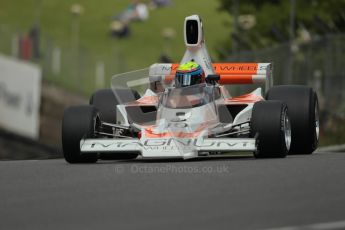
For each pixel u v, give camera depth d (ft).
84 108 122.01
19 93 448.65
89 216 72.13
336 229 63.82
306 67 272.31
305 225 66.13
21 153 433.89
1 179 98.02
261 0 511.81
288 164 110.52
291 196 81.61
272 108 121.80
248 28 486.79
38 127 456.04
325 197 80.89
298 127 134.41
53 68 524.52
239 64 142.20
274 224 67.10
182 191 85.46
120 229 65.92
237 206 76.13
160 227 66.33
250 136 123.24
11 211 75.20
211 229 65.26
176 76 126.93
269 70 142.41
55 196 83.46
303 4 487.61
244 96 135.13
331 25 271.28
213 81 130.52
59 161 131.03
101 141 118.42
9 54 519.19
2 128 444.14
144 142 115.55
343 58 260.83
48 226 67.87
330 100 270.46
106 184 91.61
